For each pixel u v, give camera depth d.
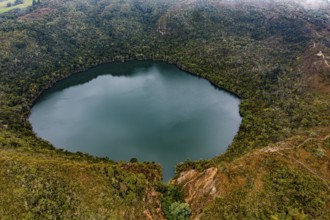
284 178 78.38
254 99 155.00
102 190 77.62
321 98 133.38
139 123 143.25
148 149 122.50
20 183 70.62
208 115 149.50
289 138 101.31
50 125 142.12
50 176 74.62
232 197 75.00
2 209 64.81
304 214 70.06
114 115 151.50
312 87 143.75
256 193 74.94
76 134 134.38
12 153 87.19
